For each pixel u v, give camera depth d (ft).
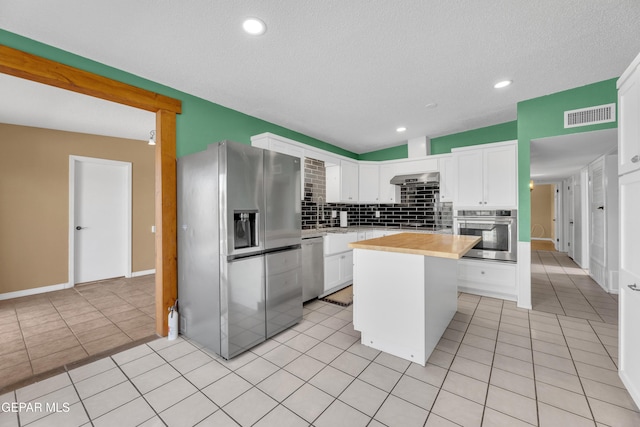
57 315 9.82
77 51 6.52
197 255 7.50
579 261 17.84
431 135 13.97
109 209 14.69
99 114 10.89
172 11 5.32
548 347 7.25
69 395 5.57
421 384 5.80
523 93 9.20
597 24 5.82
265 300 7.77
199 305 7.49
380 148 16.62
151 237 15.93
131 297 11.81
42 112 10.61
